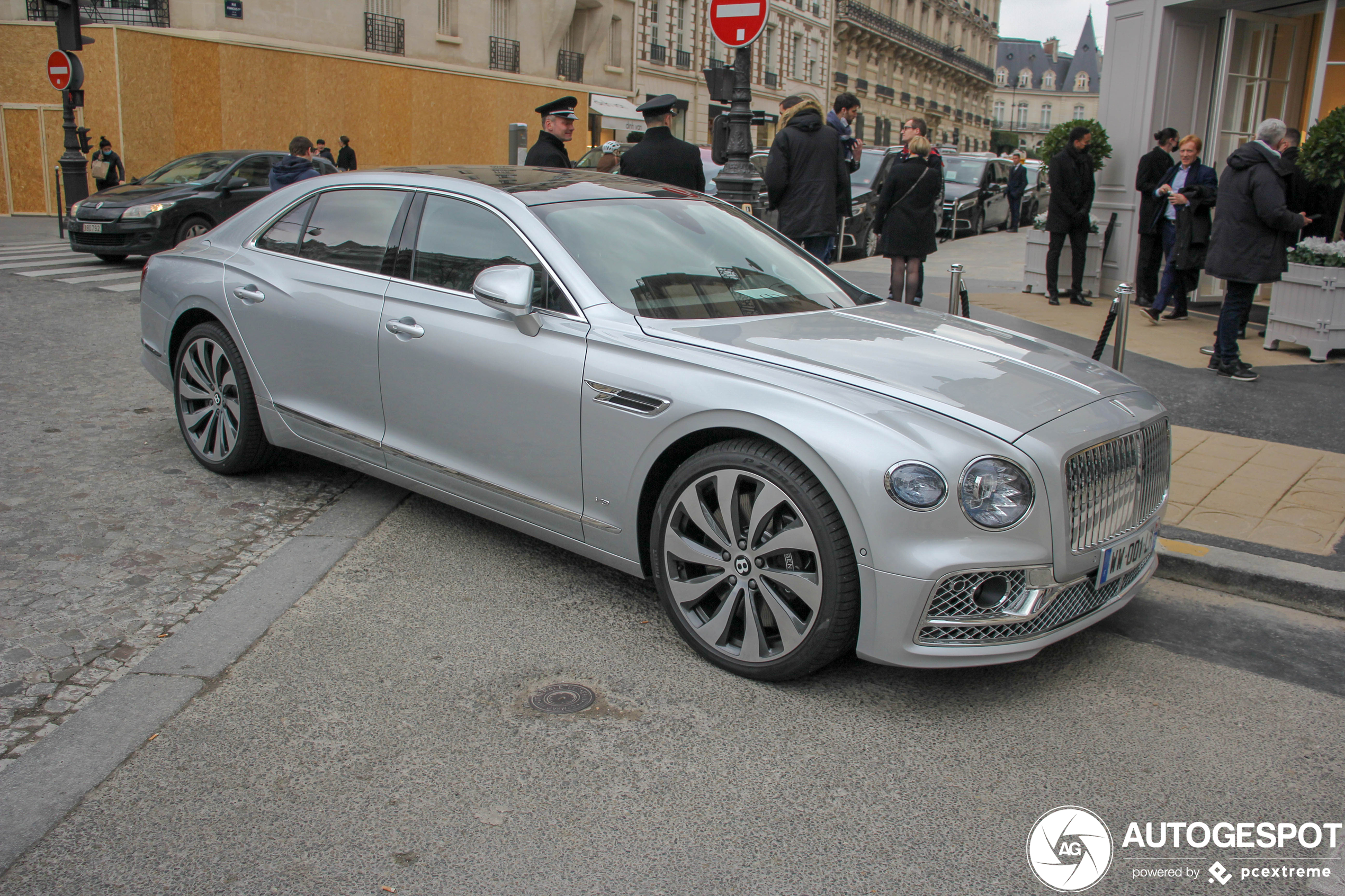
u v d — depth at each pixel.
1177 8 10.00
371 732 2.87
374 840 2.42
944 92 71.75
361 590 3.81
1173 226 9.35
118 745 2.77
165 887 2.25
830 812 2.58
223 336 4.78
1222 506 4.70
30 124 23.48
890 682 3.24
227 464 4.90
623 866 2.36
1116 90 10.59
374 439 4.20
